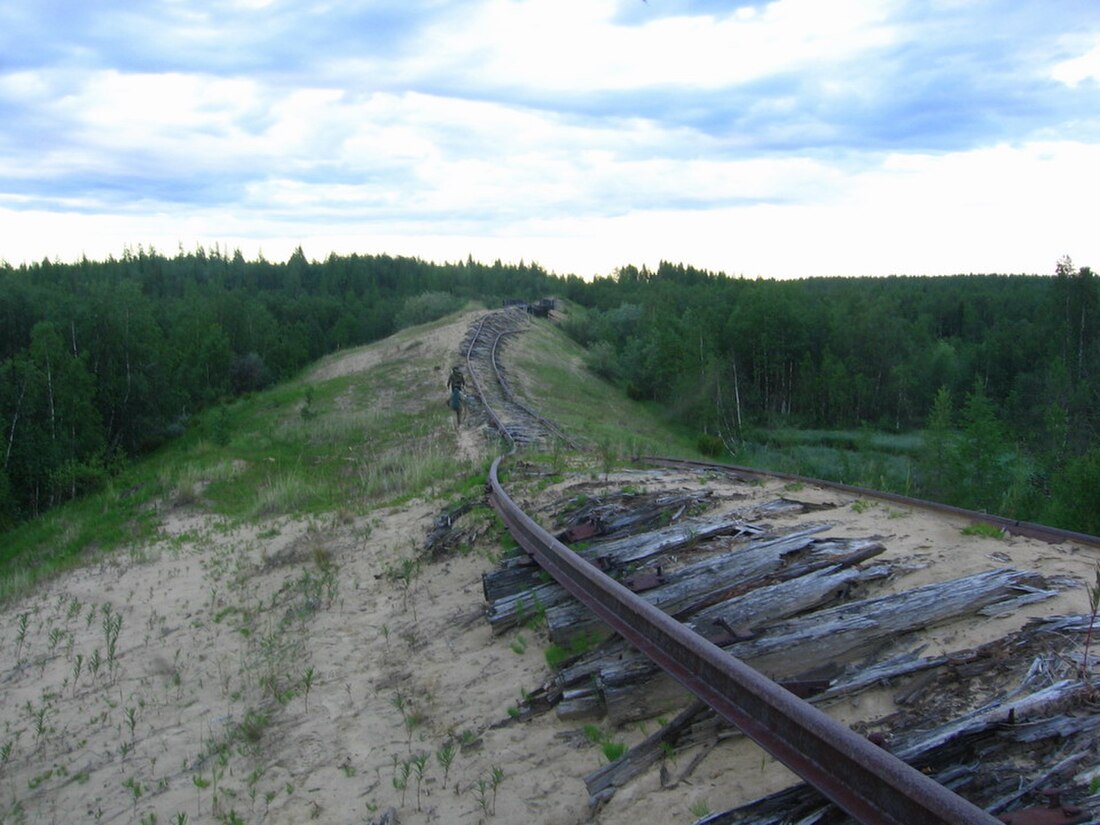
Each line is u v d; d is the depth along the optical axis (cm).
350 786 448
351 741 499
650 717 433
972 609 456
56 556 1661
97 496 2439
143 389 3856
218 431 2731
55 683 751
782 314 5003
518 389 3391
